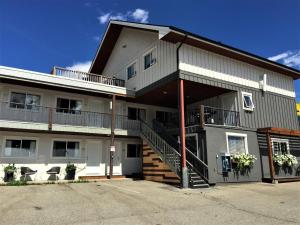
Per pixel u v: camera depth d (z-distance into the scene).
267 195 10.27
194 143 14.23
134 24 16.69
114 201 8.79
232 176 13.94
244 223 6.20
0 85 14.72
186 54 14.29
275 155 16.45
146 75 16.88
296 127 19.44
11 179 14.21
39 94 15.91
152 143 16.03
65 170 15.96
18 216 6.70
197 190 11.47
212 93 17.02
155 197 9.62
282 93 19.23
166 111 21.05
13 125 13.88
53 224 6.03
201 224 6.12
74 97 17.11
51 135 16.05
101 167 17.39
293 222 6.25
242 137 15.28
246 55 16.23
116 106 18.77
